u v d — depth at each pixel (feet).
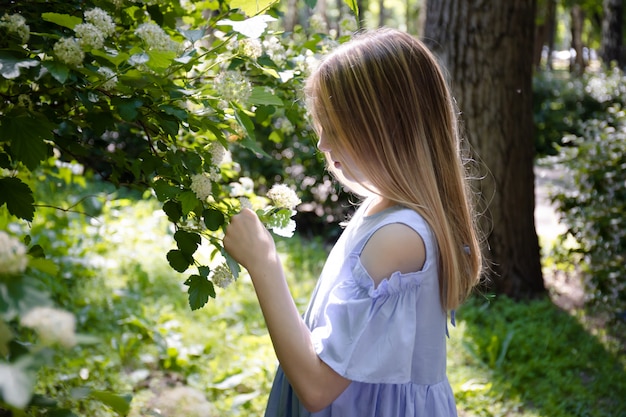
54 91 5.00
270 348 12.25
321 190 21.85
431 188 4.51
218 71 6.79
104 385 10.17
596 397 11.79
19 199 4.90
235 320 13.64
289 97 6.74
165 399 9.06
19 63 4.10
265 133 21.36
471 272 4.80
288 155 21.66
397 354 4.18
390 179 4.49
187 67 4.92
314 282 16.60
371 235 4.44
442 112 4.72
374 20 85.40
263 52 6.46
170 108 4.78
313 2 5.34
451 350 13.02
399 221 4.39
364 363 4.14
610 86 44.78
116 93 4.83
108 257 15.93
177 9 6.68
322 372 4.16
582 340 14.16
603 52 58.23
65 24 4.57
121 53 4.44
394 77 4.54
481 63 15.81
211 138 5.81
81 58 4.31
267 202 6.97
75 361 10.23
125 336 11.80
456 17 15.87
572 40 74.59
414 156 4.52
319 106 4.66
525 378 12.25
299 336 4.18
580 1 65.72
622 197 15.61
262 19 4.79
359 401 4.59
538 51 68.49
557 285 18.12
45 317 2.83
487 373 12.23
